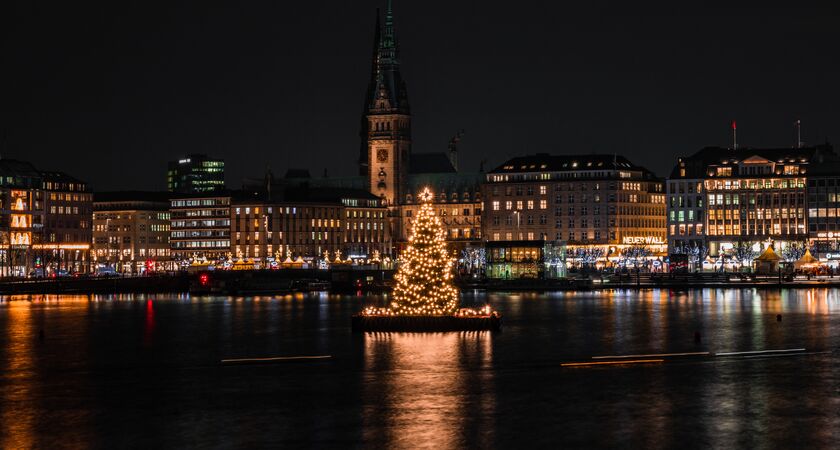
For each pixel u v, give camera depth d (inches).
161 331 4933.6
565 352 3750.0
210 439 2333.9
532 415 2544.3
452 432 2373.3
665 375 3154.5
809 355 3634.4
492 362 3452.3
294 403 2726.4
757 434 2335.1
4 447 2282.2
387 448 2237.9
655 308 6264.8
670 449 2214.6
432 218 4544.8
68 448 2268.7
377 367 3341.5
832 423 2438.5
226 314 6259.8
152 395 2878.9
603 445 2249.0
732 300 7140.8
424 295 4522.6
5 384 3107.8
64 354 3922.2
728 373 3191.4
